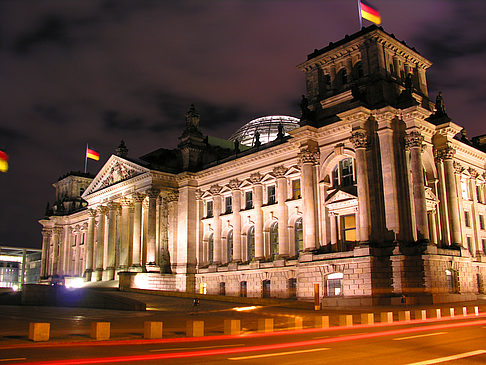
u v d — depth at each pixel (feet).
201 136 337.11
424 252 194.59
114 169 355.77
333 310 178.91
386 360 64.34
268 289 263.70
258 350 74.49
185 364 62.13
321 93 245.86
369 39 225.56
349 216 225.15
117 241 360.69
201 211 316.60
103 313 189.98
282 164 265.54
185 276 303.07
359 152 209.67
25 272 619.67
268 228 271.90
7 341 90.58
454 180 231.91
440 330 100.42
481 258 256.32
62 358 68.39
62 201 481.46
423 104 238.89
